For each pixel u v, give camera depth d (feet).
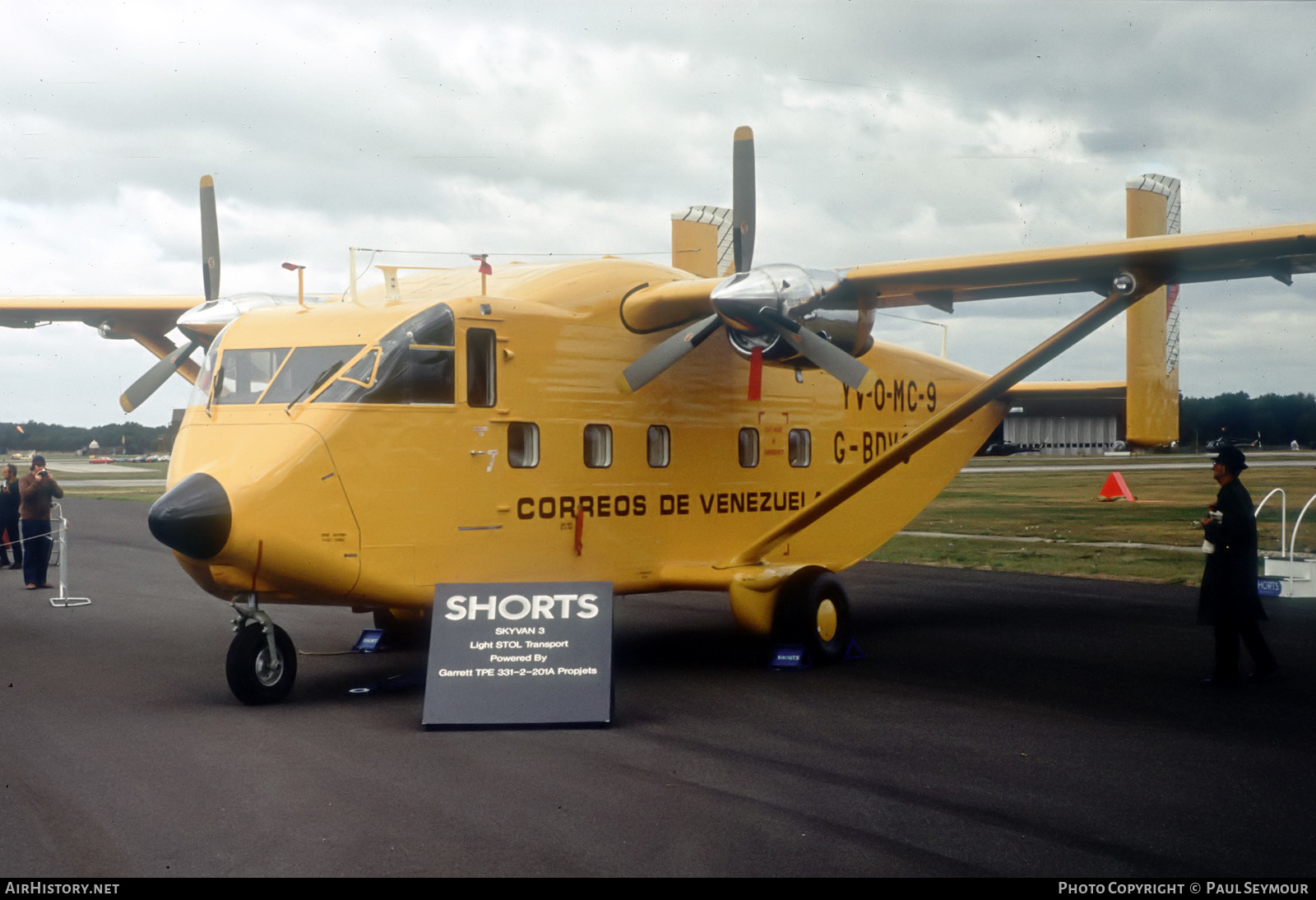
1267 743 23.80
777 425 38.70
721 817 18.81
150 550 73.72
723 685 30.53
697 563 35.70
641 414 34.27
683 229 45.65
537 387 31.65
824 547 40.81
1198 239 27.86
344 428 28.04
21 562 65.05
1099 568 57.62
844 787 20.53
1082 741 24.00
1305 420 329.31
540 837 17.84
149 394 37.58
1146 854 17.06
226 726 25.59
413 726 25.62
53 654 35.88
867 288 33.12
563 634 26.86
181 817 18.86
